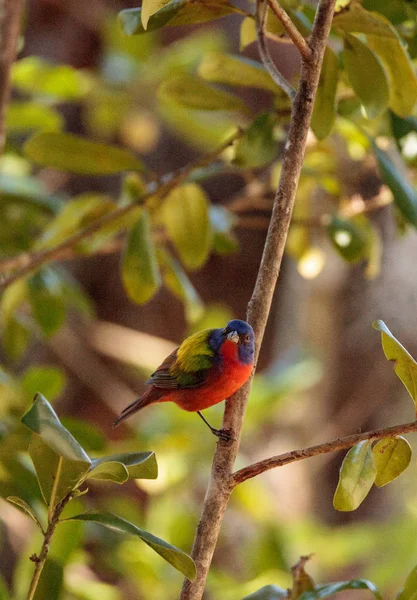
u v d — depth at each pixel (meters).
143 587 11.48
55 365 16.58
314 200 11.45
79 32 16.48
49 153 8.20
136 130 15.55
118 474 4.48
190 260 9.12
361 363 14.33
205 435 12.20
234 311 19.81
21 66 11.84
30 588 4.42
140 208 8.43
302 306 14.52
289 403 14.69
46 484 4.55
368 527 13.07
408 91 6.93
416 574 5.26
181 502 11.91
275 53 15.76
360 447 4.62
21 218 11.04
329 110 7.01
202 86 8.05
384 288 14.05
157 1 4.84
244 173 9.75
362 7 6.61
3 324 11.05
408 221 7.48
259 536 11.64
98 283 18.23
